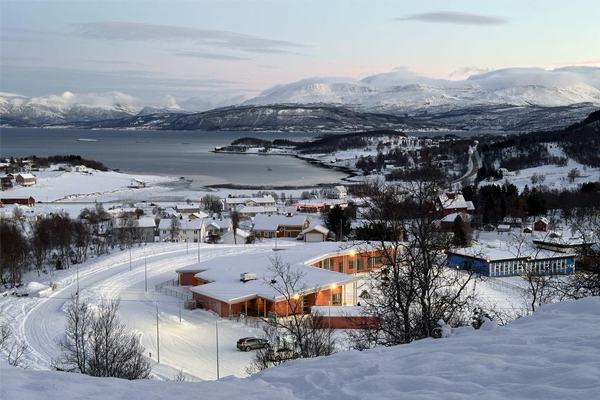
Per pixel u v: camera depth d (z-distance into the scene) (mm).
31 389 7816
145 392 8031
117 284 59656
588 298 12070
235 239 92250
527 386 7262
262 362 26906
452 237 22812
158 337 39969
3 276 69000
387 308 20625
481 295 47281
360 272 64812
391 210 20625
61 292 56906
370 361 9680
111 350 29969
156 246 83500
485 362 8570
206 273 56469
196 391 8211
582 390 6773
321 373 9258
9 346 38031
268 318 45844
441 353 9508
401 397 7445
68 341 36812
